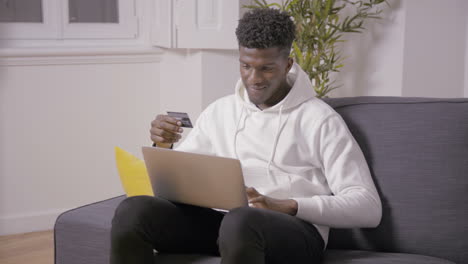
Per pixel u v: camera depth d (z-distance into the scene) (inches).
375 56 130.8
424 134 73.0
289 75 77.6
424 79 128.3
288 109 74.5
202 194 66.2
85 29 136.5
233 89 136.3
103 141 137.9
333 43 130.0
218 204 66.0
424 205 70.9
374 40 130.6
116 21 140.3
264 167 74.3
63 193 135.3
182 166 65.5
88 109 135.2
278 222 61.9
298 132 73.7
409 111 75.1
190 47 130.1
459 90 133.1
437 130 72.7
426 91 129.0
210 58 132.0
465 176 70.6
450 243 69.4
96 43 137.6
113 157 139.6
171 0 131.2
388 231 71.8
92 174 137.9
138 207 64.6
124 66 137.8
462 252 68.9
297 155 73.6
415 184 71.7
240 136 77.0
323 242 69.0
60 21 133.3
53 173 133.6
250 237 58.6
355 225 67.8
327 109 73.6
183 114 77.6
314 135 72.2
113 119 138.3
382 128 75.3
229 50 134.0
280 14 71.3
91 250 71.7
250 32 70.2
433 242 70.0
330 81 142.0
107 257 70.7
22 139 129.5
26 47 128.9
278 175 73.4
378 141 74.8
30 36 130.6
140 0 142.0
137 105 140.8
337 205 66.4
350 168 69.7
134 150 142.3
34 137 130.6
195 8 128.6
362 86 134.5
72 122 133.9
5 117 127.3
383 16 128.0
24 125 129.3
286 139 73.6
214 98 134.1
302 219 66.6
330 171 70.6
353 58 135.9
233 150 77.2
